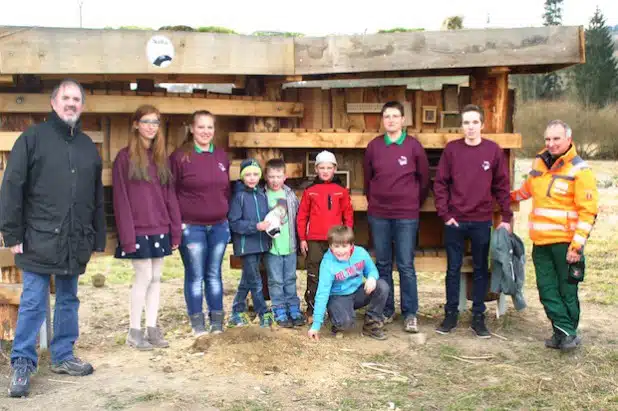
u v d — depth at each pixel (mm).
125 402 3887
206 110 5180
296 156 6035
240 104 5547
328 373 4422
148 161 4746
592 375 4441
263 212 5316
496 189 5270
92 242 4336
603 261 8250
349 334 5285
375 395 4070
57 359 4402
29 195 4102
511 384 4262
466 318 5797
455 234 5242
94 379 4289
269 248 5398
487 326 5605
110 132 5406
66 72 4820
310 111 5965
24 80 5121
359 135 5637
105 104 5121
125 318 5984
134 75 5367
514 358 4785
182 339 5176
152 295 4984
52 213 4094
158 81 5668
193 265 5121
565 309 4941
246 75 5715
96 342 5223
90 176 4234
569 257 4812
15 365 4051
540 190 4961
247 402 3916
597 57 38375
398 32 5297
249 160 5297
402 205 5285
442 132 5688
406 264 5344
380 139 5375
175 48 5020
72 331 4438
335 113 5965
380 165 5285
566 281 4914
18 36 4719
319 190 5449
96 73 4930
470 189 5148
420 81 7609
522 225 11172
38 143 4051
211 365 4504
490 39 5250
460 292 6004
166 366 4496
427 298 6707
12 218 3990
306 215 5496
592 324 5703
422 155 5332
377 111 5910
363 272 5293
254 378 4301
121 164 4703
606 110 24797
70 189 4125
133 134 4754
